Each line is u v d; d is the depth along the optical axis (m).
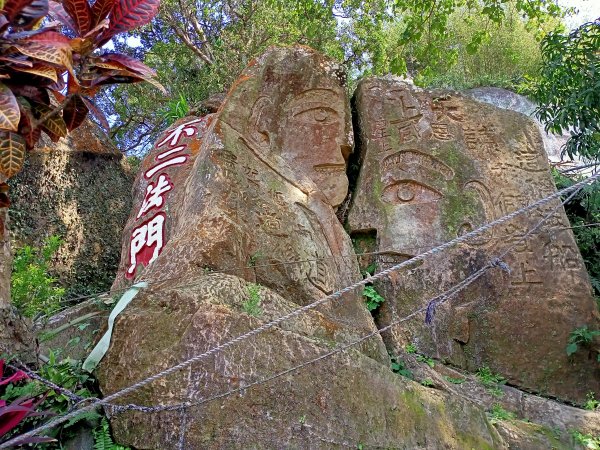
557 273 5.89
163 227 5.94
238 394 3.30
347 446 3.49
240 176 5.24
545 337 5.64
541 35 11.97
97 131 9.21
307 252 5.12
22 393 3.32
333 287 5.03
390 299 5.79
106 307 4.54
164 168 6.62
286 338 3.62
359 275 5.31
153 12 2.60
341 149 6.51
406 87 7.00
